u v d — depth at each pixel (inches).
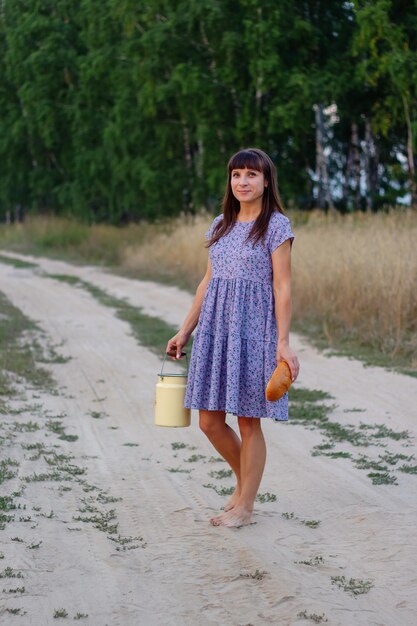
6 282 860.6
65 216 1545.3
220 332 186.7
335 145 1181.1
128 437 285.7
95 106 1384.1
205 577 163.6
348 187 1107.9
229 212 191.8
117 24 1218.0
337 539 184.4
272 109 990.4
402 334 440.8
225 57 1013.8
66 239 1309.1
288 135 1064.8
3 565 168.6
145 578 163.5
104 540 183.6
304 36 967.0
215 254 190.2
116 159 1298.0
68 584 160.4
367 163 1007.0
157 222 1195.9
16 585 159.3
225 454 198.1
